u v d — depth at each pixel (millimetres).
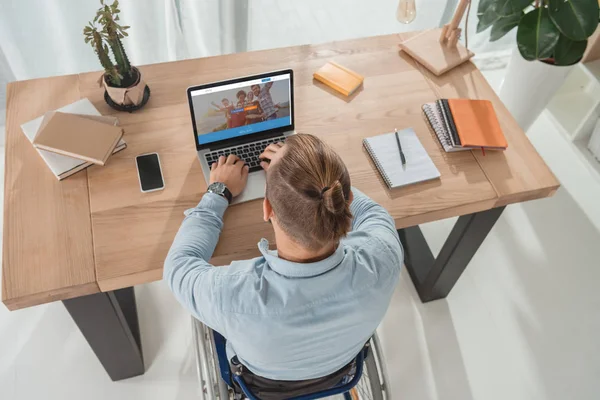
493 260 2242
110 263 1281
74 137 1430
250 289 953
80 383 1850
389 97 1686
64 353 1902
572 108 2701
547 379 1958
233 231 1353
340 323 966
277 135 1543
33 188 1393
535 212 2398
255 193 1408
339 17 2594
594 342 2053
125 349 1695
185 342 1963
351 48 1818
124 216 1364
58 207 1364
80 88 1630
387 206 1434
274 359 1001
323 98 1663
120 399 1830
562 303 2143
